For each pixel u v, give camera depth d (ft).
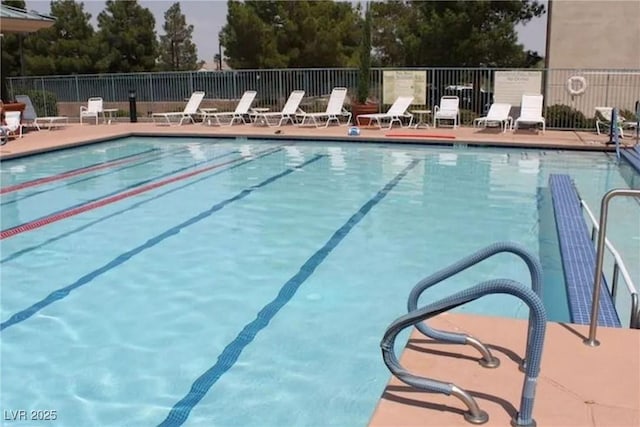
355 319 14.14
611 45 58.23
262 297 15.52
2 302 15.56
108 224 22.84
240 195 27.61
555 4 59.06
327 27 85.51
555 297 15.21
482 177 31.09
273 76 58.29
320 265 17.84
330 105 52.42
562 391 8.00
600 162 35.12
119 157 39.91
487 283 7.20
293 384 11.40
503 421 7.34
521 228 21.53
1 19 46.16
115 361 12.41
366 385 11.33
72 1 107.24
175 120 61.16
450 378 8.39
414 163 35.68
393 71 51.72
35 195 28.12
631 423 7.27
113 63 106.52
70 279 17.10
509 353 9.12
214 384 11.46
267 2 86.94
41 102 61.21
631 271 17.08
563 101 57.77
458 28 70.90
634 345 9.37
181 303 15.25
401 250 19.13
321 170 33.81
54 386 11.52
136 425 10.27
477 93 52.34
